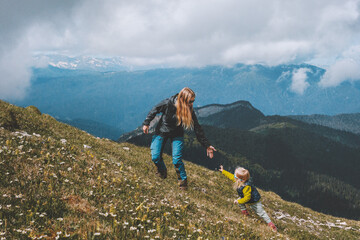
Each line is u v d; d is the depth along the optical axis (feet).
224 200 40.68
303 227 46.39
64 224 13.83
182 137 27.91
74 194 18.35
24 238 11.76
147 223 16.74
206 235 17.69
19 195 15.26
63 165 23.86
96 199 18.75
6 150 21.85
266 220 30.81
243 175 30.45
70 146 31.81
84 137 46.21
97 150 39.88
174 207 22.33
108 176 25.04
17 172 19.07
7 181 17.26
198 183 49.01
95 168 26.37
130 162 41.42
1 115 33.81
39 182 18.74
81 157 28.66
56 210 15.29
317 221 58.59
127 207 18.60
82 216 15.61
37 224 13.30
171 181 38.04
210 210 27.30
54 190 17.95
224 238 17.38
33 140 28.25
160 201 22.85
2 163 19.26
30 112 45.09
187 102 25.16
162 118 26.73
